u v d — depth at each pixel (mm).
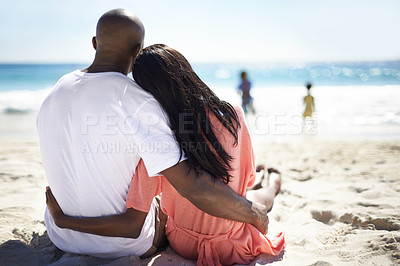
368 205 2896
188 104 1719
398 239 2180
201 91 1797
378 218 2543
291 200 3246
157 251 2225
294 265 2016
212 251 2012
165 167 1643
